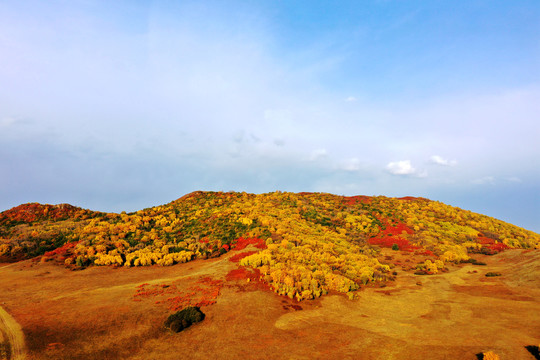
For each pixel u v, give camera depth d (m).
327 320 24.58
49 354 18.09
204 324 22.95
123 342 20.02
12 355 17.84
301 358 18.34
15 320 22.59
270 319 24.30
